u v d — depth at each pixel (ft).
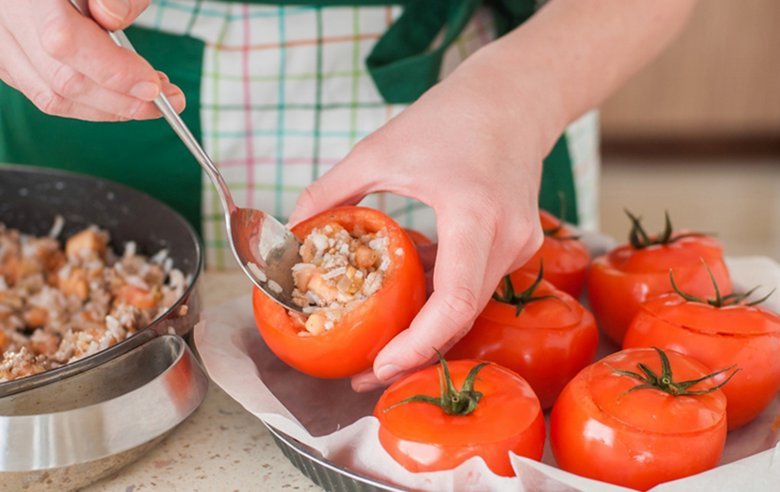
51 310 3.06
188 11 3.46
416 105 2.55
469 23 3.66
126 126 3.59
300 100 3.60
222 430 2.58
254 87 3.56
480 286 2.24
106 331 2.77
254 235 2.37
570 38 2.90
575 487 1.95
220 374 2.42
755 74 8.34
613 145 8.83
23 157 3.73
